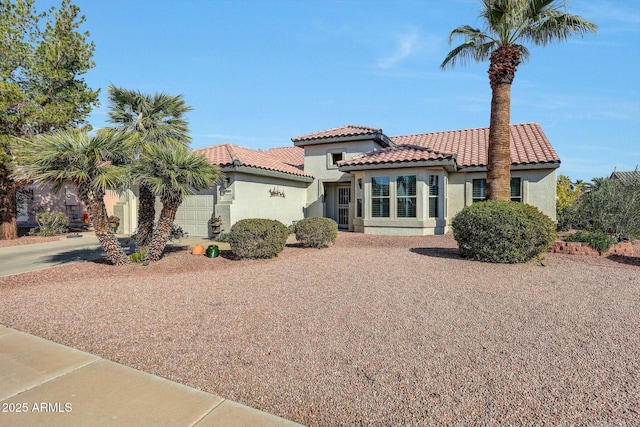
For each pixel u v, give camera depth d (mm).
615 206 14547
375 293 6984
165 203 10336
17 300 6625
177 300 6594
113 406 3318
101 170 9164
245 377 3852
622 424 3033
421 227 16609
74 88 17812
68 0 17328
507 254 9625
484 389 3574
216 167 10898
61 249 14508
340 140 20125
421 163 16219
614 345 4609
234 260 10844
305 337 4871
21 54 16000
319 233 12797
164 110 12531
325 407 3320
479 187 18500
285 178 18828
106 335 4988
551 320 5523
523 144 18797
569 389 3568
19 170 8992
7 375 3908
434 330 5105
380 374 3879
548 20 11461
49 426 3021
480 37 12828
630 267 9602
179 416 3172
